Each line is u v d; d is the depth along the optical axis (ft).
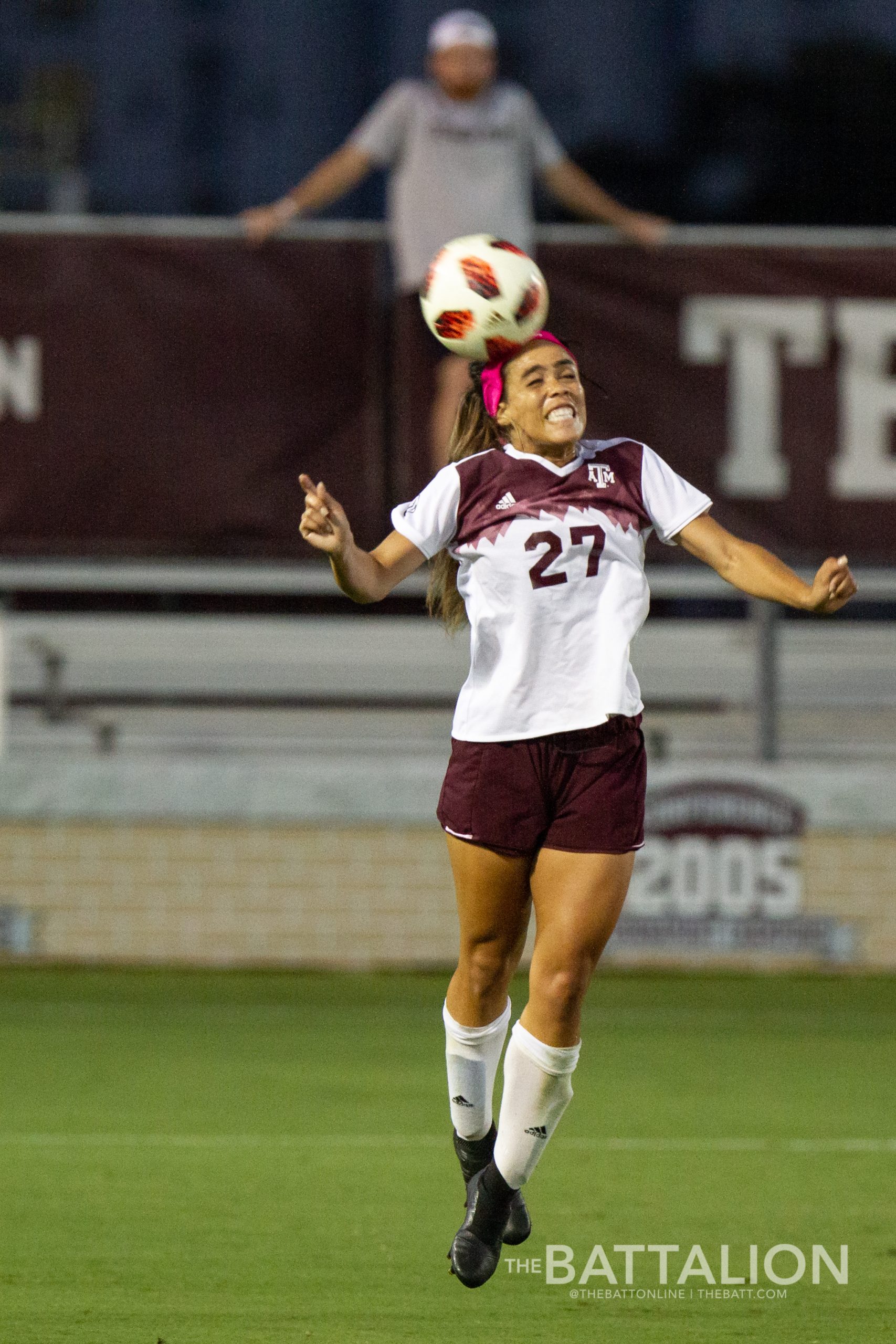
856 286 146.61
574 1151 82.48
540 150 146.00
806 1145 84.02
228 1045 113.50
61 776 146.41
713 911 146.20
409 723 169.68
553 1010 51.65
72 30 404.98
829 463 146.92
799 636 177.37
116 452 146.00
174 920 147.02
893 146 310.24
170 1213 70.18
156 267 145.89
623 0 344.28
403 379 145.69
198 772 146.61
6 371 145.48
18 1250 64.69
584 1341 54.03
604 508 52.47
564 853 51.83
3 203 343.26
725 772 146.10
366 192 329.11
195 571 151.33
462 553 52.85
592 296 146.51
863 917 146.51
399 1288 59.93
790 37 318.24
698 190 320.09
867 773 146.00
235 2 418.72
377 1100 94.84
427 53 413.59
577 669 51.72
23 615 168.35
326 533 50.47
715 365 146.61
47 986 138.10
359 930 147.13
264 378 146.10
